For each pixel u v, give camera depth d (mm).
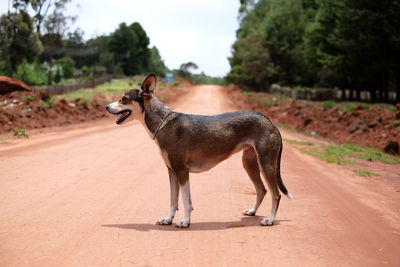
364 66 40344
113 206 7414
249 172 7055
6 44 50312
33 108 21828
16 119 19766
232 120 6598
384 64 37969
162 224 6496
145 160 12047
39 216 6703
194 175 10281
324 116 24969
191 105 42281
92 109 28453
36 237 5727
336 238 5957
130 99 6555
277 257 5168
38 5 62219
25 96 22734
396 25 36656
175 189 6629
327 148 15844
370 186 9797
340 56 41781
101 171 10367
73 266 4770
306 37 55781
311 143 17141
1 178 9273
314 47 52938
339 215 7184
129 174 10117
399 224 6816
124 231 6086
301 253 5324
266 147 6500
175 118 6520
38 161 11359
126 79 95188
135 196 8133
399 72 40781
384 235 6188
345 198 8453
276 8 81812
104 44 124250
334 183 9875
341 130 21453
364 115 21578
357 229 6414
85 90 51250
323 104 29188
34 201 7570
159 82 91500
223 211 7309
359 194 8891
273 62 76188
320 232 6211
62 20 66188
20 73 48688
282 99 42438
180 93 65438
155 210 7254
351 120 21906
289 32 74000
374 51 38000
